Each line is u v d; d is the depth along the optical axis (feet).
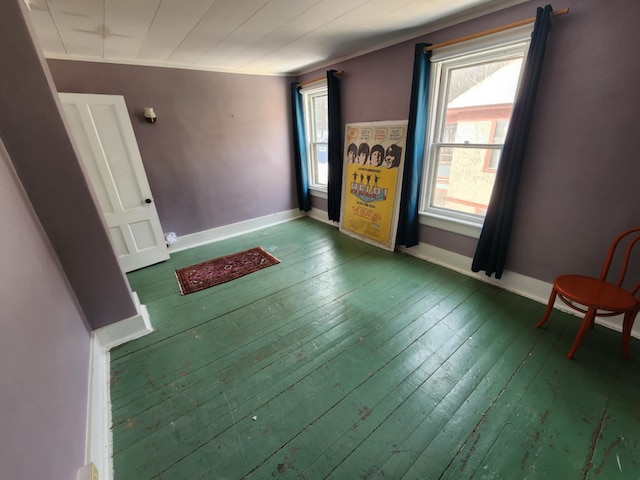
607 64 5.41
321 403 4.96
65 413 3.53
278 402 5.01
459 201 9.19
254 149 13.12
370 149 10.79
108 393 5.28
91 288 6.02
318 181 14.92
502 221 7.39
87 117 8.71
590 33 5.48
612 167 5.76
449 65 8.05
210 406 4.99
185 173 11.53
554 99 6.20
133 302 6.68
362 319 7.09
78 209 5.53
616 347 5.83
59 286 4.97
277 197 14.57
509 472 3.85
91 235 5.78
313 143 14.20
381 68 9.58
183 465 4.10
